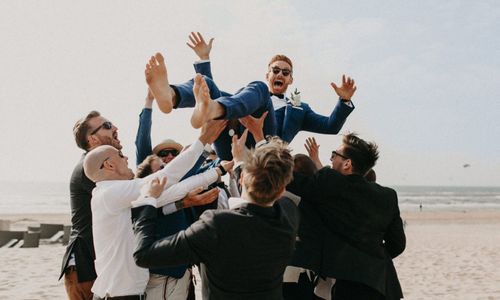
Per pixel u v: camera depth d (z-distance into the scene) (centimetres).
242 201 258
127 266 298
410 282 1129
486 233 2814
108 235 299
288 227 259
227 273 242
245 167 257
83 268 355
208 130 301
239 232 242
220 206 328
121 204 296
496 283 1116
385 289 331
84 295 361
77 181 360
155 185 268
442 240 2300
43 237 1920
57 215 4456
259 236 245
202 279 262
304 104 416
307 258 319
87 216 360
